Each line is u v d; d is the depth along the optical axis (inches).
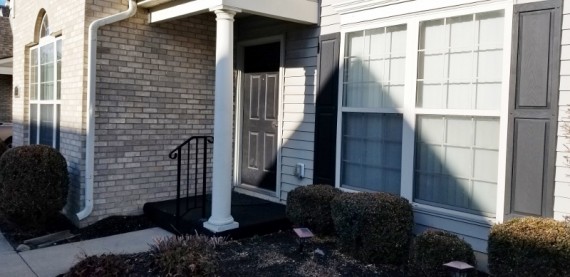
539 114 145.0
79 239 201.8
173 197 246.5
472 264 145.3
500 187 153.7
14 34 319.9
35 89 292.5
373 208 163.0
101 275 140.0
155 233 210.7
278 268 161.9
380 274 157.5
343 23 203.2
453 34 167.3
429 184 175.8
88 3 216.1
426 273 145.3
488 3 156.2
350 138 202.7
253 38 255.4
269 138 252.7
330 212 188.2
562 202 141.3
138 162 233.5
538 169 145.2
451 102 168.1
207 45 256.4
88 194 217.6
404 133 179.9
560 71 141.5
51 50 262.1
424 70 175.8
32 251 185.8
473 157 162.9
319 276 155.1
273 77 249.6
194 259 147.6
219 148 192.7
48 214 210.5
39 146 213.9
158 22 231.1
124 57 226.1
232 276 154.1
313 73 221.1
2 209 207.0
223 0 185.9
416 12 175.6
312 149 221.6
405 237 165.6
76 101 224.1
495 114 155.3
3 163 207.6
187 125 250.2
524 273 130.7
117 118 225.5
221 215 193.3
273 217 210.7
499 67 155.6
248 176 266.7
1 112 530.9
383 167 190.2
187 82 249.3
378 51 190.9
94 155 219.1
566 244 126.8
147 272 152.9
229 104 193.2
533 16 146.3
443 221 170.4
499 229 138.6
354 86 200.2
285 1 205.2
